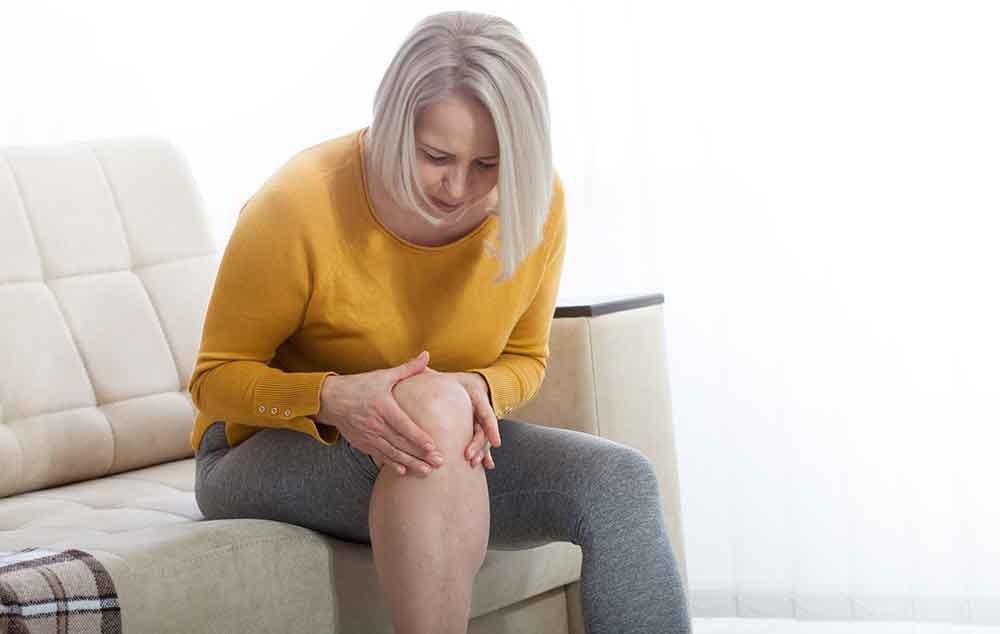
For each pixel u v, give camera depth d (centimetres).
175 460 233
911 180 270
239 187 321
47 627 138
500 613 193
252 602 158
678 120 285
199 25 320
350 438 160
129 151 239
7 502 206
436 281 173
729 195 282
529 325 188
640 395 222
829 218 276
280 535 163
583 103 290
